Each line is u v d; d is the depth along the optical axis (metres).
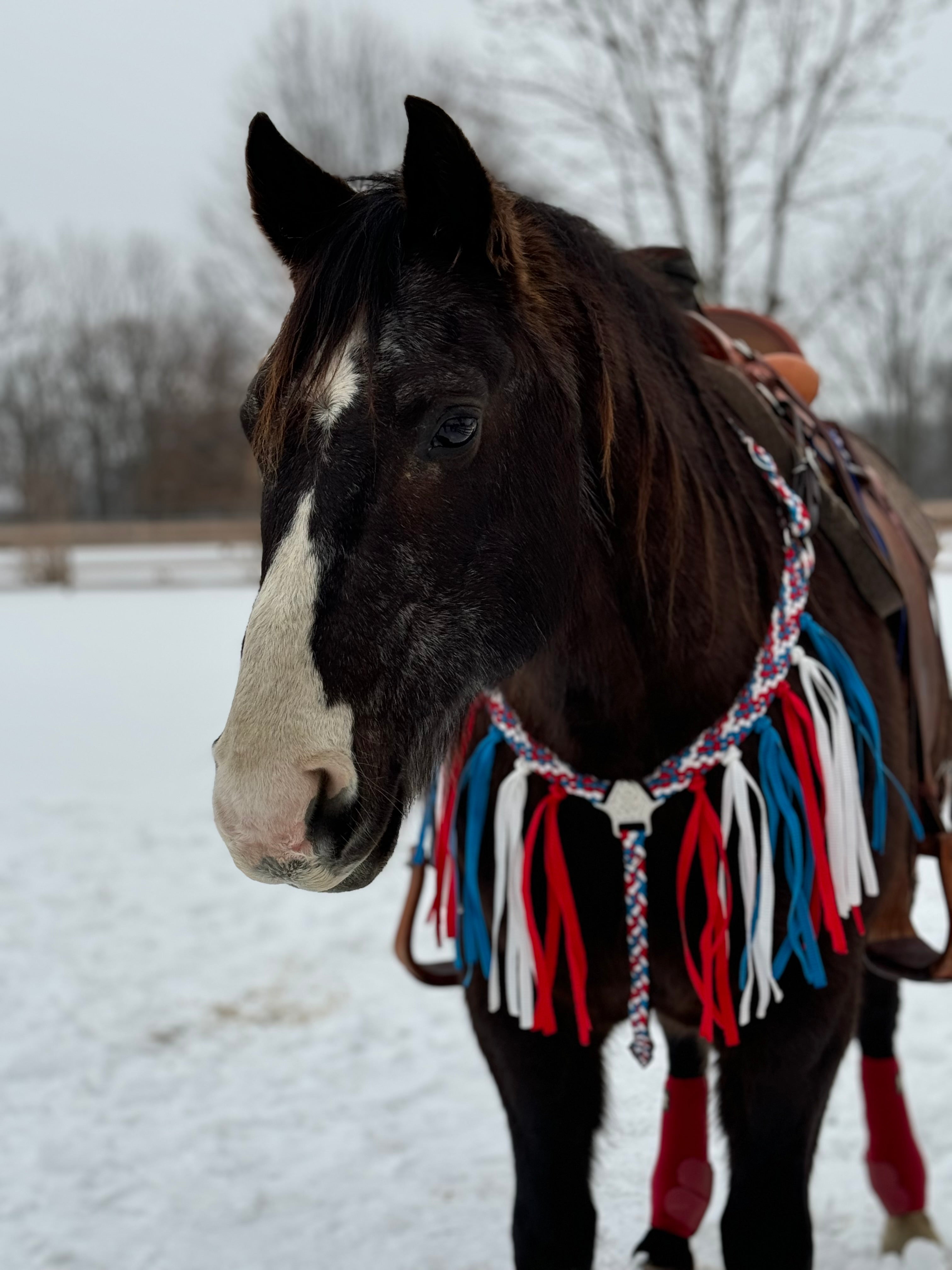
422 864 1.96
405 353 1.23
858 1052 2.93
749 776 1.55
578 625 1.47
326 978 3.66
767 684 1.56
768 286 7.50
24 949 3.88
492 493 1.27
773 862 1.57
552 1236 1.60
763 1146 1.58
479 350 1.25
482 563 1.27
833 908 1.54
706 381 1.72
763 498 1.69
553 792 1.57
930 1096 2.81
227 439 34.84
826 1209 2.43
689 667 1.52
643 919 1.55
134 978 3.67
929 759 2.02
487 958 1.63
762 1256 1.56
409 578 1.22
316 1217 2.45
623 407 1.47
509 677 1.40
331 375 1.23
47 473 20.19
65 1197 2.53
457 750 1.60
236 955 3.85
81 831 5.16
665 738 1.53
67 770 6.29
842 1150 2.65
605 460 1.42
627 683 1.51
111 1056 3.16
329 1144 2.73
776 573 1.64
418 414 1.22
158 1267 2.29
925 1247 2.19
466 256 1.29
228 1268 2.29
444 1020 3.37
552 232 1.49
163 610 14.70
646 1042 1.63
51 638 12.03
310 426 1.22
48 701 8.40
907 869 1.93
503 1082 1.64
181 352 38.38
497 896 1.58
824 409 13.46
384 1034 3.29
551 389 1.34
